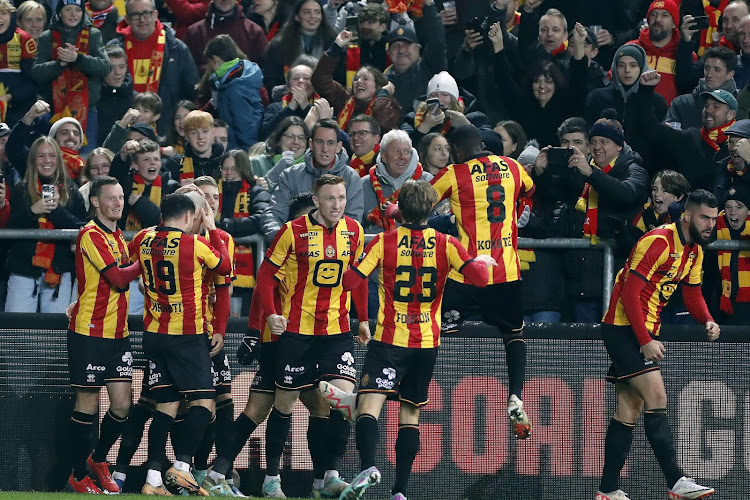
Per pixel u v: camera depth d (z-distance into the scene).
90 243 25.42
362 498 26.84
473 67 36.53
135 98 35.97
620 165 29.50
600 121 29.66
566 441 27.17
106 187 25.62
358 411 22.88
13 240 29.44
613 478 25.50
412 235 22.83
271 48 38.53
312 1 38.03
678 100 34.22
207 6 41.16
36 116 32.25
